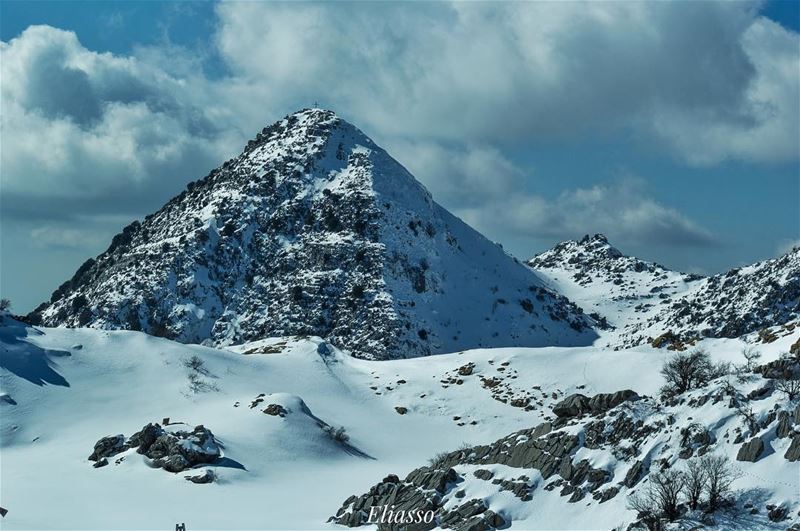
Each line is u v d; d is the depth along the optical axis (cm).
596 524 9175
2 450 16650
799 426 8888
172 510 12756
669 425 9862
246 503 13275
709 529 8306
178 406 19012
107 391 19525
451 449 18738
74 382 19688
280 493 14075
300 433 17550
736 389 9825
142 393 19600
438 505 10500
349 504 11700
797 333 13662
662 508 8738
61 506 12850
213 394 19862
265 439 17012
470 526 9675
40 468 15138
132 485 14188
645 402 10612
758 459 8856
